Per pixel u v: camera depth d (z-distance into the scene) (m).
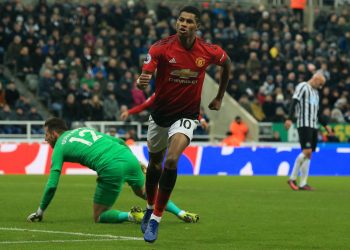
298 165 26.66
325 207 19.81
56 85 40.81
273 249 12.36
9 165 34.94
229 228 15.07
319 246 12.77
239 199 22.19
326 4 58.06
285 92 45.97
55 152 15.22
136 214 15.23
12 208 18.55
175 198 22.39
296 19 51.25
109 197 15.35
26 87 42.19
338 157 38.12
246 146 37.69
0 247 12.08
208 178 33.59
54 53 42.53
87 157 15.23
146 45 45.03
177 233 14.19
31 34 42.75
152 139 13.98
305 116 26.50
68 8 45.44
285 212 18.42
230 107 44.06
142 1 47.59
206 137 42.25
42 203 15.45
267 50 47.41
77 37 43.00
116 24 46.22
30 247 12.12
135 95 42.03
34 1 48.53
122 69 43.00
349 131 44.19
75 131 15.38
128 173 15.48
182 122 13.34
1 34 43.03
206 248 12.32
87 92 40.41
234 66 46.53
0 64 43.12
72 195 22.78
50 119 15.65
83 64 42.72
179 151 12.91
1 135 38.47
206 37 47.06
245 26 50.03
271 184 29.58
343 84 47.59
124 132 40.22
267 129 43.41
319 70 46.47
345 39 51.53
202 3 52.78
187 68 13.41
